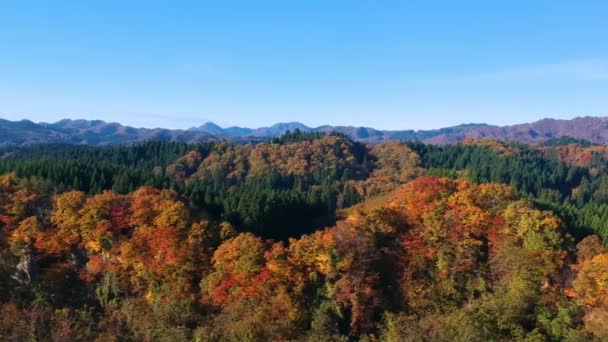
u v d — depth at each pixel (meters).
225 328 43.62
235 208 80.69
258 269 54.53
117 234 62.91
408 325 44.66
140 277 57.94
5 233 64.19
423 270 57.59
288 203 91.69
